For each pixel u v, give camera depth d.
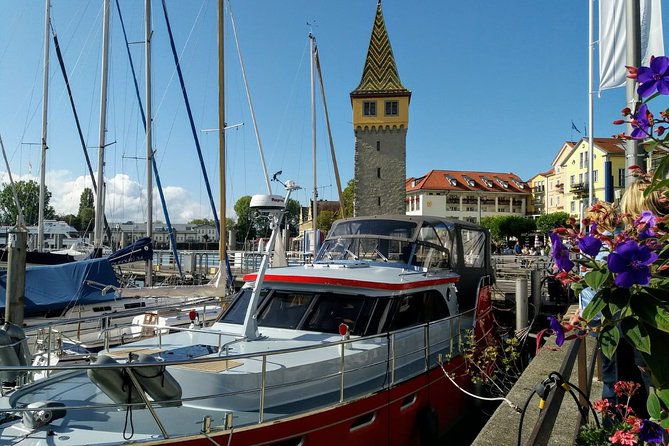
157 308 8.26
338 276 6.63
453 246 9.22
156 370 4.51
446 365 7.26
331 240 9.07
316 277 6.57
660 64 1.95
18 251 9.01
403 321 6.68
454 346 7.74
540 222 55.81
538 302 12.65
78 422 4.54
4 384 6.22
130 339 9.06
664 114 2.06
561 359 6.84
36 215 42.56
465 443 7.50
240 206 84.81
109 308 10.85
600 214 2.17
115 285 11.16
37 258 14.26
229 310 7.08
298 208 81.00
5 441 4.26
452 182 83.69
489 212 83.62
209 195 16.52
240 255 28.00
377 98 49.06
